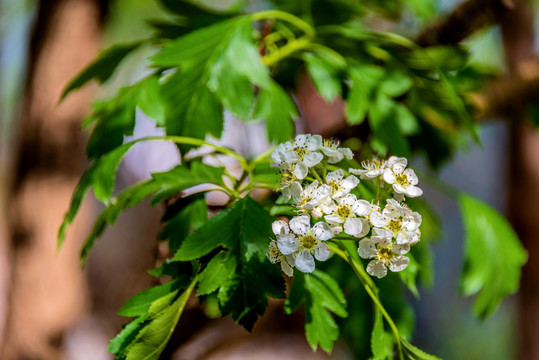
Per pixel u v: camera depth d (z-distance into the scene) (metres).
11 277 0.55
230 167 0.39
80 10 0.55
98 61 0.38
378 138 0.36
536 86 0.44
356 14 0.41
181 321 0.38
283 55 0.38
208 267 0.29
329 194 0.29
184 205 0.34
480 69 0.44
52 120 0.54
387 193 0.31
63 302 0.55
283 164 0.30
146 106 0.34
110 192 0.32
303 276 0.32
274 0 0.41
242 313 0.29
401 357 0.31
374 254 0.29
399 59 0.40
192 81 0.34
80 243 0.57
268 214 0.30
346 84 0.38
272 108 0.36
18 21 0.61
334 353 0.55
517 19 0.71
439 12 0.48
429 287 0.40
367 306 0.38
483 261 0.38
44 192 0.54
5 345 0.54
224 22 0.36
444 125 0.42
